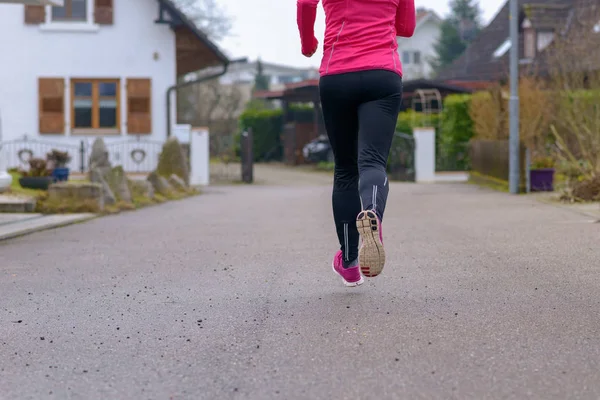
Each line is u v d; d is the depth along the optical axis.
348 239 5.23
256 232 9.55
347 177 5.16
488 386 3.26
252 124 42.06
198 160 24.77
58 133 24.19
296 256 7.32
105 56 24.34
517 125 16.61
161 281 6.06
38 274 6.50
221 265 6.85
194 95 46.53
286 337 4.15
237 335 4.23
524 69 24.98
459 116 26.12
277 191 20.69
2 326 4.56
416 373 3.46
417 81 31.47
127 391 3.32
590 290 5.27
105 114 24.45
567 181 14.59
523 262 6.54
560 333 4.12
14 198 12.69
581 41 17.34
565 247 7.34
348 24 4.75
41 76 24.20
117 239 9.04
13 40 24.12
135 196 15.24
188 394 3.25
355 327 4.32
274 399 3.16
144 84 24.44
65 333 4.37
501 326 4.29
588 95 14.98
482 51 38.28
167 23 24.31
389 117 4.73
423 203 13.85
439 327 4.29
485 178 20.75
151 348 4.01
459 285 5.55
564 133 18.05
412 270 6.25
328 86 4.77
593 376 3.37
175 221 11.34
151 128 24.52
